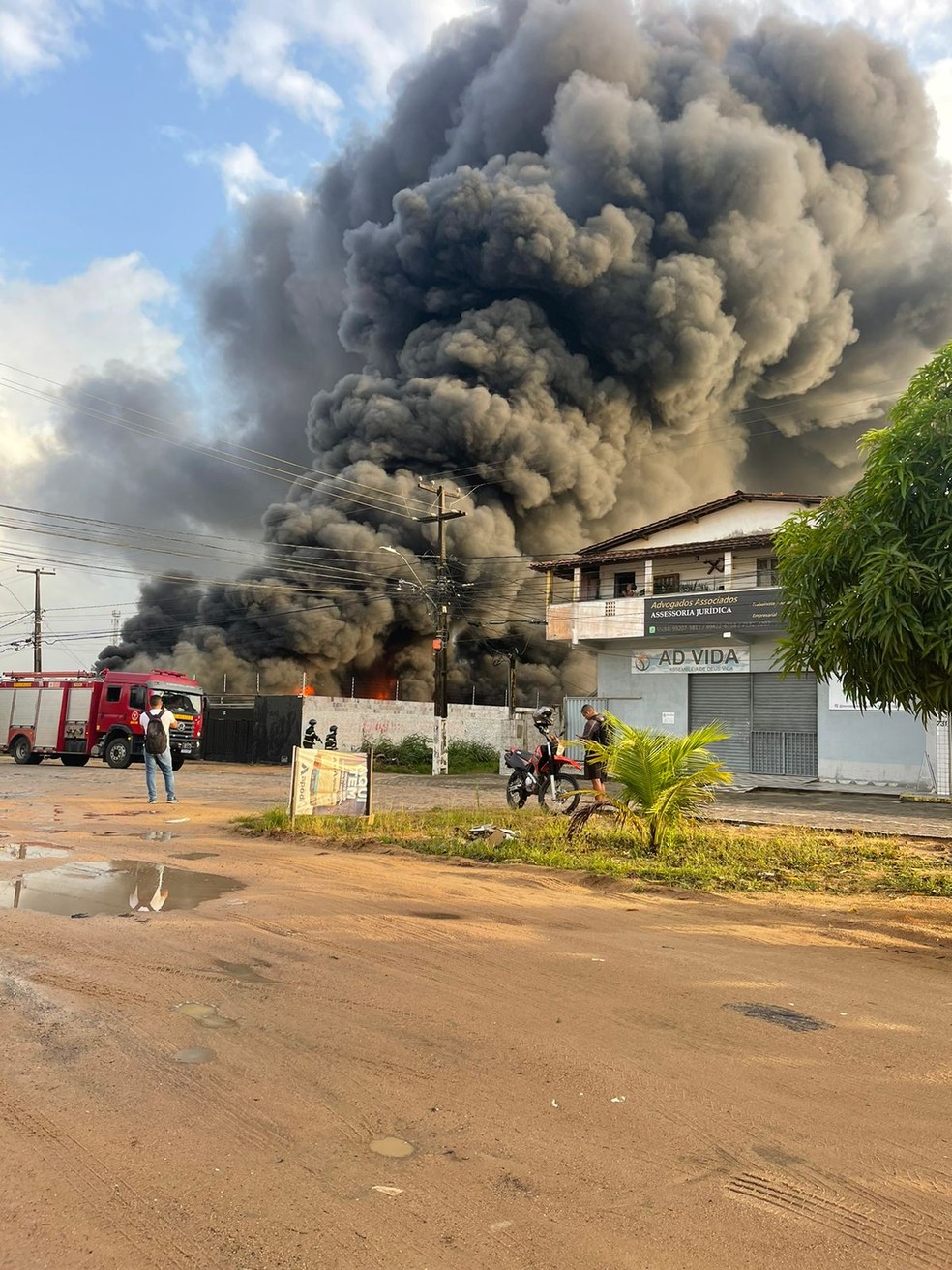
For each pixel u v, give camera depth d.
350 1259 2.29
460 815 12.56
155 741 15.01
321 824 10.97
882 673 6.66
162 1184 2.65
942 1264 2.31
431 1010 4.29
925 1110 3.28
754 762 25.69
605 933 6.05
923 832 12.23
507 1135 3.01
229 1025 4.04
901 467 6.53
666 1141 2.99
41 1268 2.24
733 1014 4.34
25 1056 3.63
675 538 29.44
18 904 6.55
